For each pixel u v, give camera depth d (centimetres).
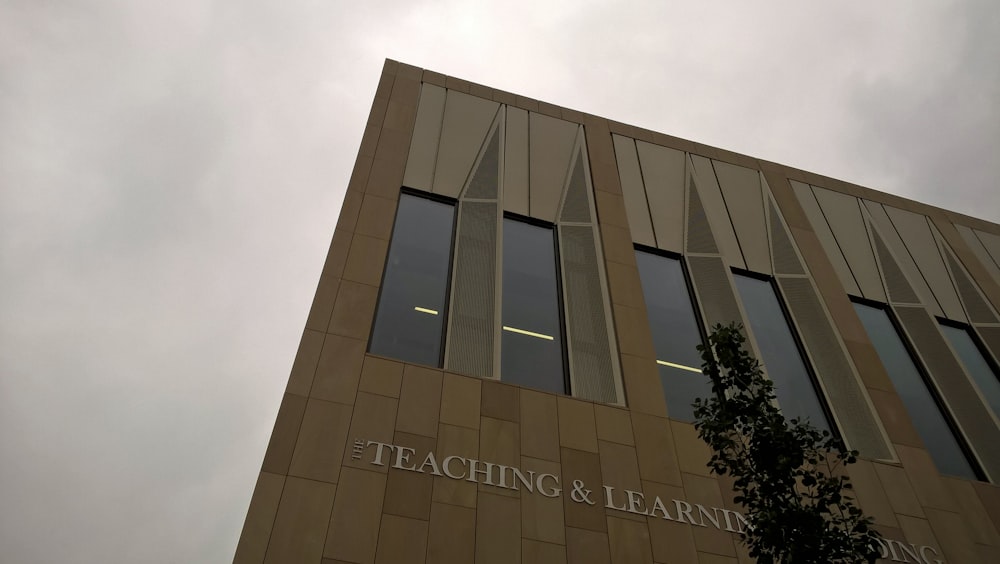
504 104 1872
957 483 1400
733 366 927
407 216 1523
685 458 1246
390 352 1262
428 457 1101
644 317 1491
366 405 1134
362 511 1003
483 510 1062
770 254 1806
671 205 1822
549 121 1884
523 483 1117
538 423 1215
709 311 1602
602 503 1133
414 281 1407
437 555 992
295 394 1107
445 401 1189
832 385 1534
